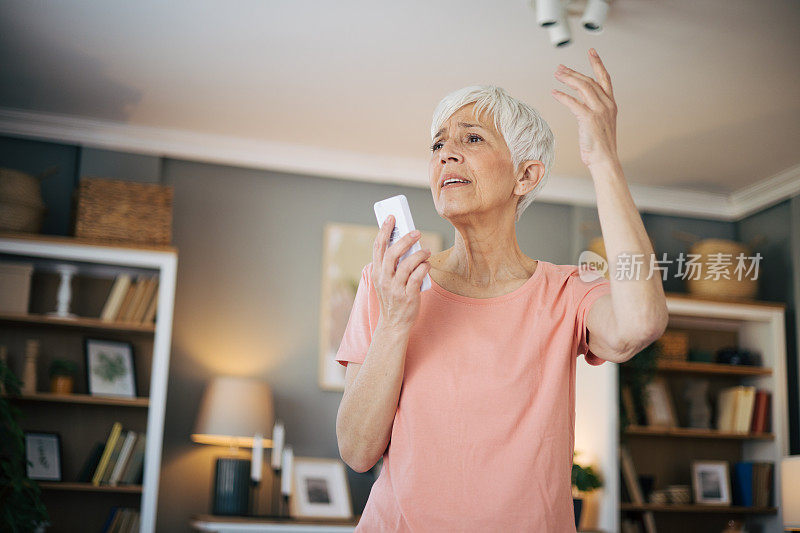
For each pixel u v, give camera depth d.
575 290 1.14
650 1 3.23
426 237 5.04
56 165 4.59
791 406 5.06
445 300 1.14
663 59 3.71
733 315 4.97
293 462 4.48
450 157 1.16
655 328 1.00
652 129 4.48
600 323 1.08
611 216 1.02
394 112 4.33
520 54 3.69
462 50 3.66
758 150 4.72
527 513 1.01
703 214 5.57
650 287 1.00
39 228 4.14
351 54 3.73
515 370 1.07
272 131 4.64
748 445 5.17
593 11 3.20
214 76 3.99
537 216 5.32
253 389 4.32
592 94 1.06
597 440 4.73
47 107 4.39
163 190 4.21
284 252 4.87
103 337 4.04
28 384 3.89
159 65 3.89
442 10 3.34
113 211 4.12
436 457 1.04
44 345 3.97
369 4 3.30
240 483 4.21
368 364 1.08
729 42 3.54
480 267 1.18
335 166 4.93
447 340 1.10
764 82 3.89
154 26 3.53
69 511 3.88
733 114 4.25
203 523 4.00
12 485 3.62
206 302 4.70
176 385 4.55
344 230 4.96
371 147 4.82
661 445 5.10
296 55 3.75
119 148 4.63
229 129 4.62
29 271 3.93
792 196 5.16
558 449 1.05
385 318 1.07
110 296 4.04
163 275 4.09
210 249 4.76
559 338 1.10
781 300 5.21
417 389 1.08
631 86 3.98
